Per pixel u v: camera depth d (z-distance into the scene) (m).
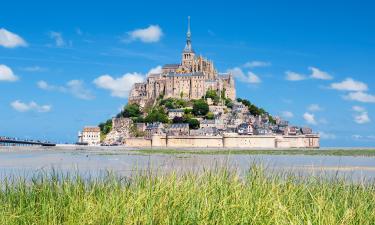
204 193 17.98
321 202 17.14
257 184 19.81
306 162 94.81
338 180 25.11
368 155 154.00
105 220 15.97
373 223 16.73
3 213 17.12
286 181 22.06
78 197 18.72
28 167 73.94
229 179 20.84
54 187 20.97
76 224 15.96
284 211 16.17
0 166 78.38
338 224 15.91
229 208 16.64
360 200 19.44
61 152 170.12
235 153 153.25
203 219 15.86
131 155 136.50
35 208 18.17
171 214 16.11
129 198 17.38
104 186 20.91
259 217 16.11
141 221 15.78
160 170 21.28
